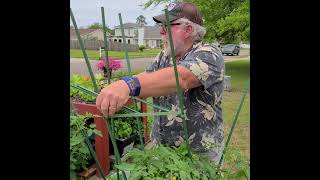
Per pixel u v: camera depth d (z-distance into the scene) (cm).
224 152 155
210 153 178
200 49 163
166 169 126
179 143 180
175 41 178
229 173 142
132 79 129
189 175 121
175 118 178
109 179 140
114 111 122
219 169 143
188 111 175
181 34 177
